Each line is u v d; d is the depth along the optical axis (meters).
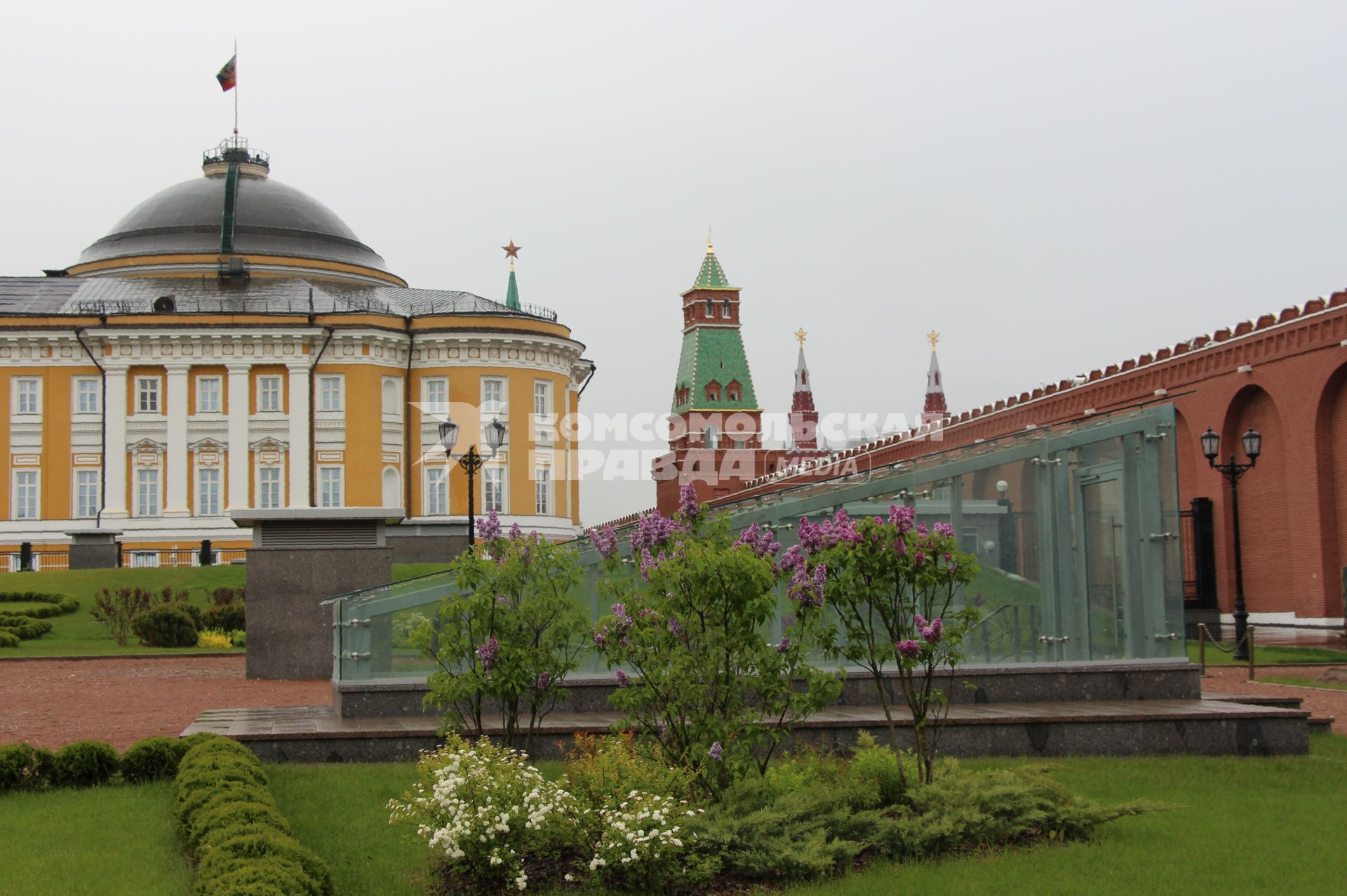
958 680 17.78
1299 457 31.92
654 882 10.44
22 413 61.88
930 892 10.00
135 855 11.09
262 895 8.48
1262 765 14.85
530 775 11.04
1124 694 18.00
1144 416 18.69
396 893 10.34
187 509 61.44
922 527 13.00
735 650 12.35
